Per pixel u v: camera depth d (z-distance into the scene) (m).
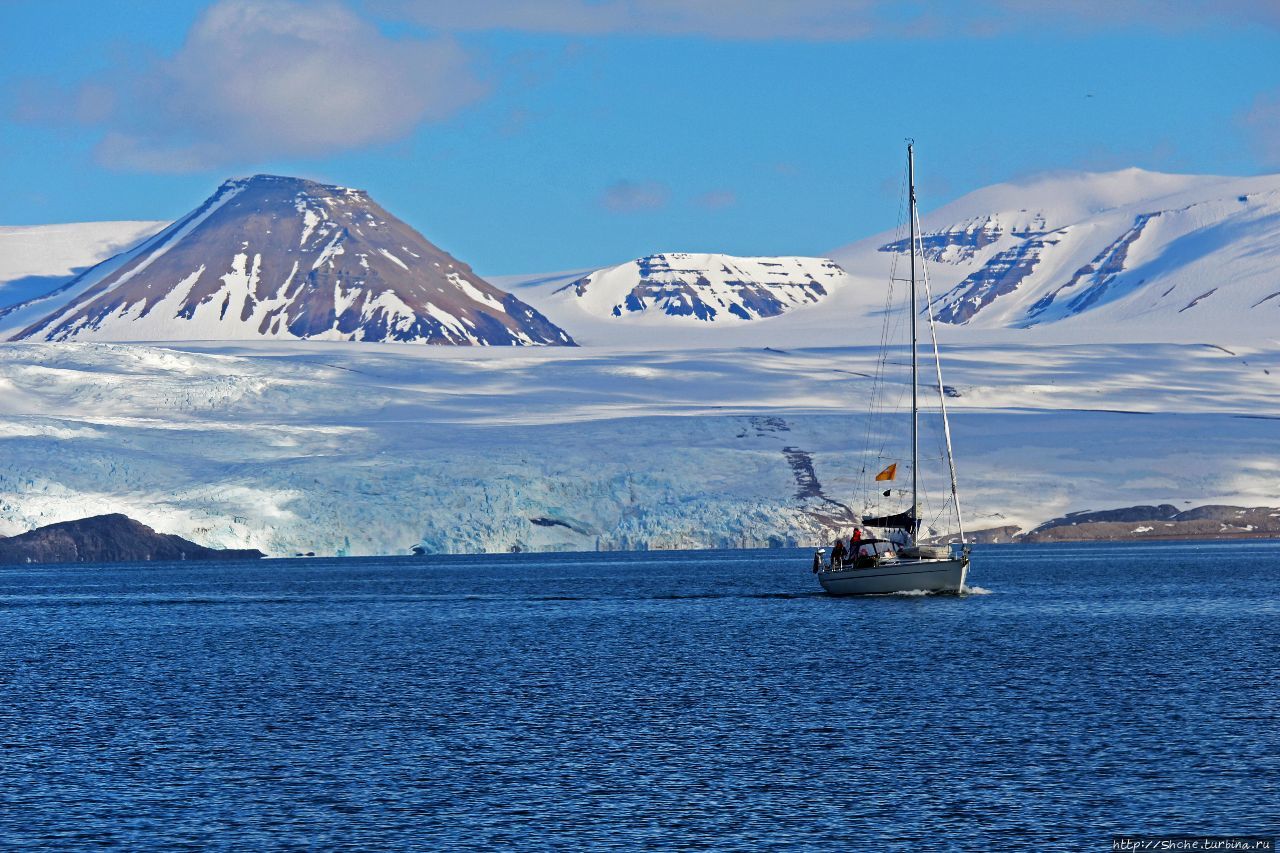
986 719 117.38
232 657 169.00
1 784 99.00
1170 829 84.94
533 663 156.88
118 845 84.38
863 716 119.75
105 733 117.25
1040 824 86.31
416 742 111.50
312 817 89.75
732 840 84.06
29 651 179.50
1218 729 111.38
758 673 145.38
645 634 185.38
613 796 93.88
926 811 89.38
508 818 89.00
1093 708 121.44
